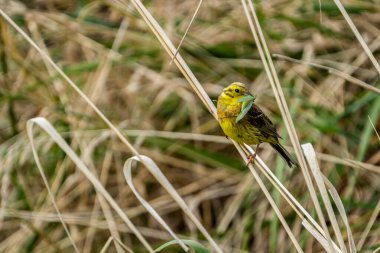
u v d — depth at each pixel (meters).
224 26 12.77
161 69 12.79
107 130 11.77
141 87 12.55
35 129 12.29
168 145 11.77
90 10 13.85
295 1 12.58
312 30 12.38
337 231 6.74
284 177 11.09
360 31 12.29
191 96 12.16
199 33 12.90
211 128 12.11
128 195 11.90
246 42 12.43
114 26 13.09
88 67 12.45
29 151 11.88
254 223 11.12
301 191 11.07
